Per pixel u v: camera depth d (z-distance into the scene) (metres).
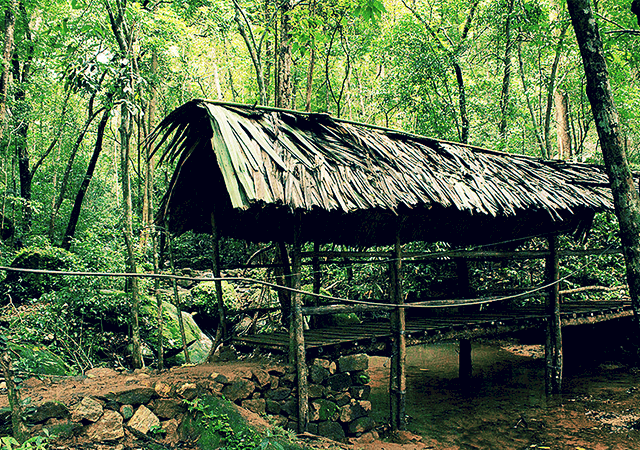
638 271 3.95
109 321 7.80
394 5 12.65
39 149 16.12
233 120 4.28
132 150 16.33
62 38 8.30
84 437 3.56
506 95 10.95
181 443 3.92
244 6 8.90
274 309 6.48
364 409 5.12
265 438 3.89
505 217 6.54
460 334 6.09
